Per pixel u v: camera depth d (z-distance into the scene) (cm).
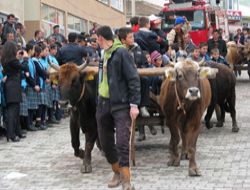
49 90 1511
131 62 820
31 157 1166
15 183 969
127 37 991
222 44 2089
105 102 844
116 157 878
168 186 911
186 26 1587
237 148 1190
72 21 2969
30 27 2367
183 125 1004
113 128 863
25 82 1405
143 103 1122
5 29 1588
